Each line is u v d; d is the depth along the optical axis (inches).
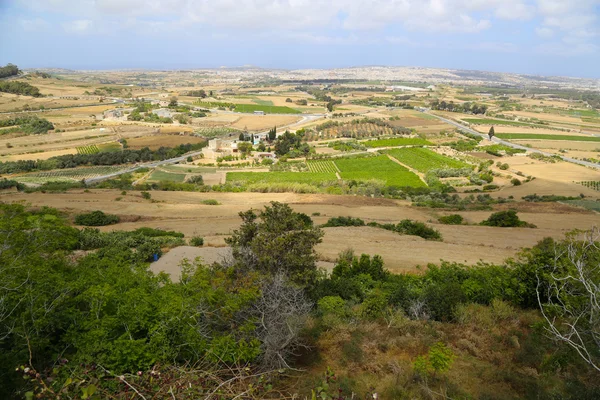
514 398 427.5
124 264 722.8
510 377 461.7
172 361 406.9
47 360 423.2
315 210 2060.8
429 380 457.4
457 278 840.3
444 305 656.4
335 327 577.3
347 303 692.1
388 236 1491.1
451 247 1331.2
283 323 482.3
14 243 574.6
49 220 766.5
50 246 660.7
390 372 478.6
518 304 701.9
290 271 687.7
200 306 494.0
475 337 561.9
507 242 1453.0
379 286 801.6
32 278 483.8
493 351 531.5
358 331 575.8
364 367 487.2
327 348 530.6
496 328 593.9
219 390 310.2
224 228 1638.8
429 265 933.8
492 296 721.6
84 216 1664.6
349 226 1680.6
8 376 355.6
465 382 460.8
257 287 539.2
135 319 441.7
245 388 338.0
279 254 692.1
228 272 662.5
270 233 711.7
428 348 536.7
